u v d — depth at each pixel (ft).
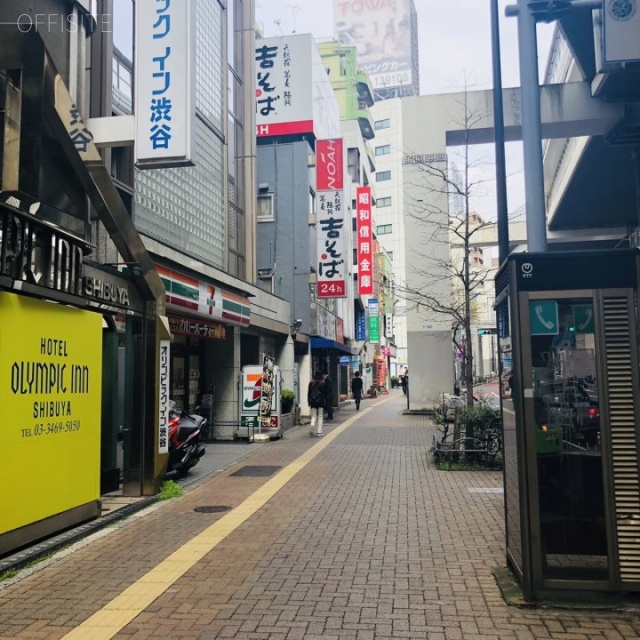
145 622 15.07
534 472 15.87
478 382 117.91
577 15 42.86
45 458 21.83
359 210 132.98
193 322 45.21
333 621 14.98
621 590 15.42
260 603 16.19
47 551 20.75
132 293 28.81
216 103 53.16
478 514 25.82
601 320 15.94
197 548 21.35
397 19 305.73
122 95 37.70
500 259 33.17
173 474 35.83
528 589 15.65
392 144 270.05
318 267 80.12
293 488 31.78
